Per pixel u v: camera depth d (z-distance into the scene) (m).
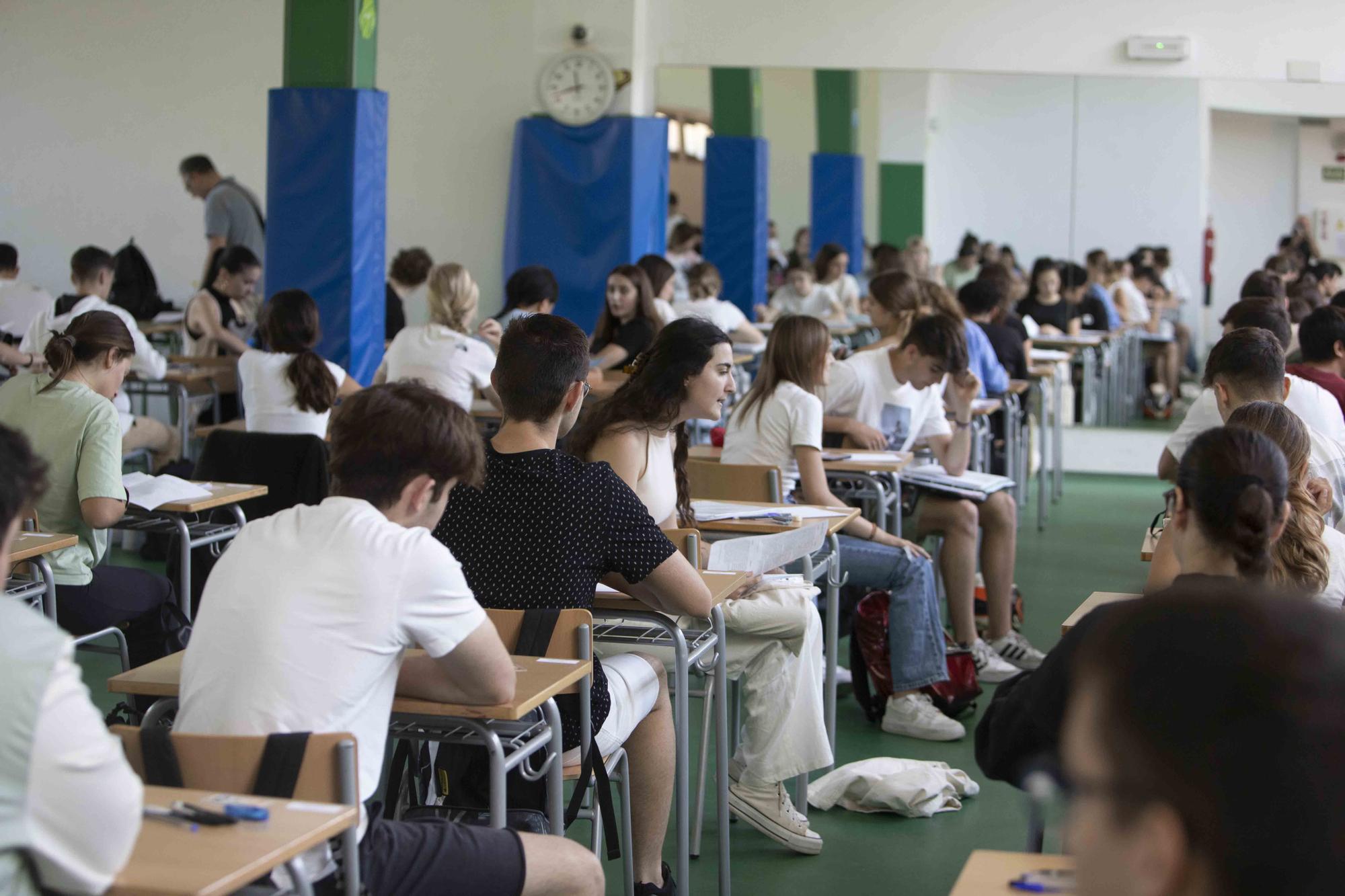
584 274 7.95
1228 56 7.84
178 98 9.02
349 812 1.45
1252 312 4.33
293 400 4.68
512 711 1.87
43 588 2.94
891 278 4.93
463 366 5.21
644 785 2.56
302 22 5.98
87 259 5.74
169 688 1.94
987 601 4.46
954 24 8.13
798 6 8.24
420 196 8.62
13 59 9.18
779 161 8.76
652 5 8.30
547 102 7.96
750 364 8.22
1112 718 0.55
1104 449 8.61
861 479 4.12
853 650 4.01
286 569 1.72
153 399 8.98
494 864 1.78
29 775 1.20
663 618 2.50
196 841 1.36
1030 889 1.32
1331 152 7.80
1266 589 0.61
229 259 6.64
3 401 3.28
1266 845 0.51
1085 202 8.27
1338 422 3.48
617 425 2.87
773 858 3.07
